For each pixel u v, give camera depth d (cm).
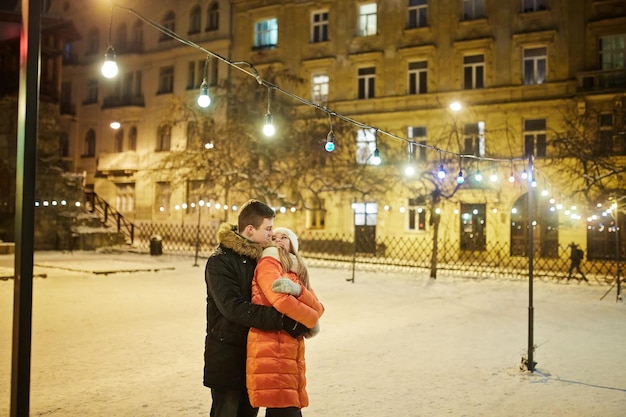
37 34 346
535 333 1058
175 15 4072
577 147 2362
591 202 2242
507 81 2964
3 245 2788
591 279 2217
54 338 912
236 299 361
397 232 3175
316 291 1686
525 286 1930
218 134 2756
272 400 352
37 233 3192
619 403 629
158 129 4097
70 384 658
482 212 3008
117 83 4316
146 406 582
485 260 2761
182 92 3981
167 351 836
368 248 3266
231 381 371
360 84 3381
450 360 822
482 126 3012
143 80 4188
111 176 4241
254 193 2816
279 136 2664
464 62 3109
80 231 3281
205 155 2719
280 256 386
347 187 2686
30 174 333
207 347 381
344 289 1761
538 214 2847
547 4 2898
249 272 382
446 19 3138
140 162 4119
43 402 589
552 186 2453
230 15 3788
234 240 384
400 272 2333
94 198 3834
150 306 1289
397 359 820
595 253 2723
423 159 3134
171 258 2759
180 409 575
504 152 2930
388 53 3281
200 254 2966
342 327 1083
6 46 3234
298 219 3416
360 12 3422
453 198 2975
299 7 3547
